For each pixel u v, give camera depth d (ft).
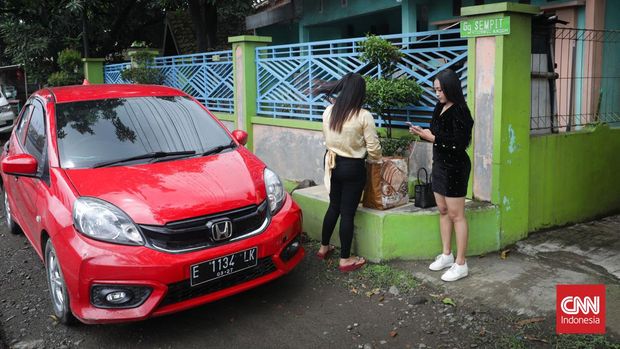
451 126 12.82
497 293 13.07
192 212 11.41
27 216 15.37
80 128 14.15
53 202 12.23
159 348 11.53
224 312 13.03
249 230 12.16
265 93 24.93
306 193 18.07
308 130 22.13
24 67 51.85
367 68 19.13
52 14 47.52
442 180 13.33
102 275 10.77
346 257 14.82
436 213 14.97
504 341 11.08
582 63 20.43
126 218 11.13
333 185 14.71
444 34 16.80
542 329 11.42
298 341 11.62
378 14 32.35
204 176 12.71
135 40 59.16
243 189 12.50
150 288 10.83
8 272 16.16
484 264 14.83
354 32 37.27
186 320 12.70
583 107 20.61
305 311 12.93
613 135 19.10
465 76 16.38
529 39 15.25
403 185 15.70
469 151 15.89
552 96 17.29
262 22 38.81
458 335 11.51
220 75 28.45
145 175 12.51
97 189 11.90
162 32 59.26
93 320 10.93
